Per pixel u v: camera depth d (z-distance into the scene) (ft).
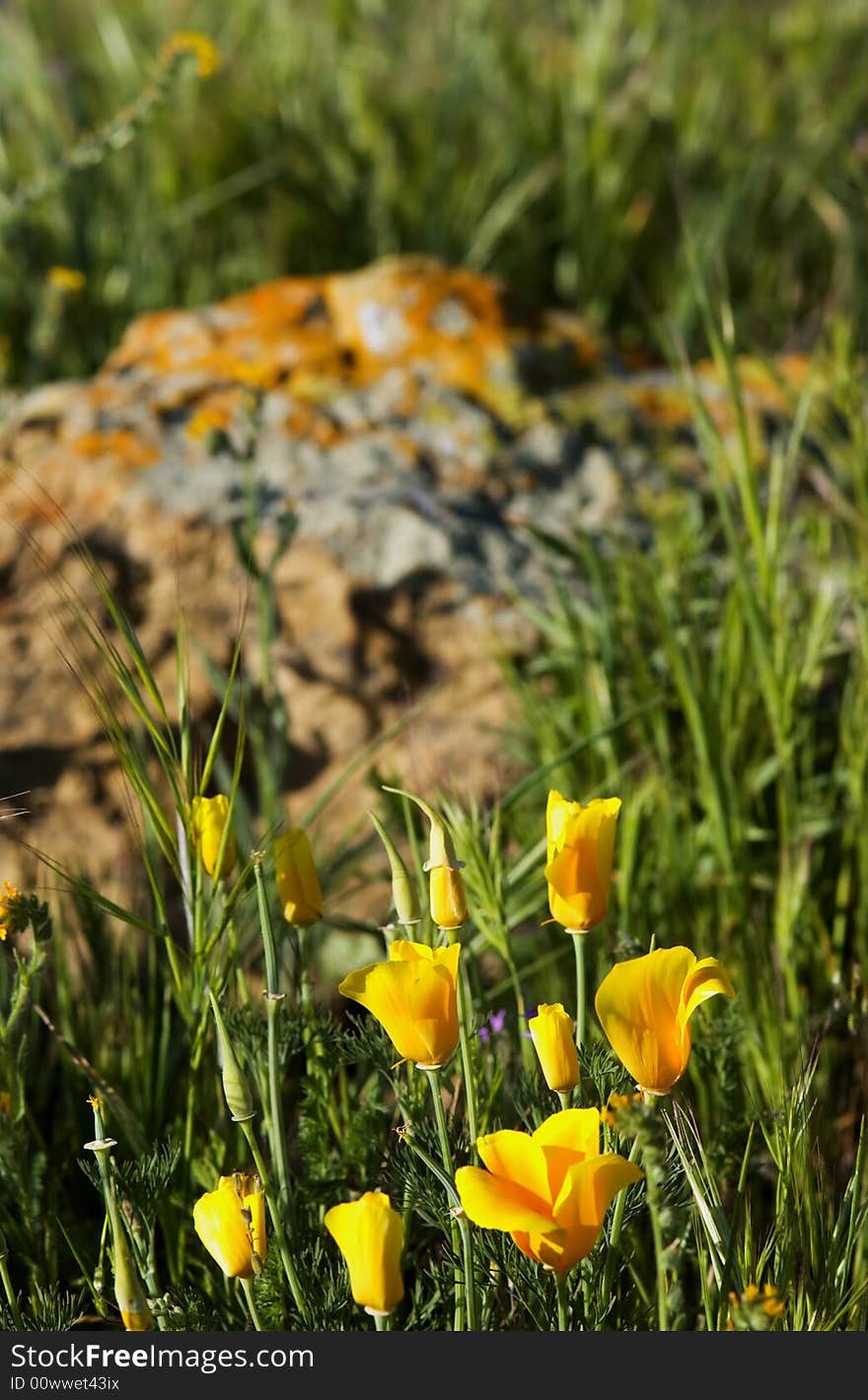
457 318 5.14
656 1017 2.81
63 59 6.83
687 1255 3.09
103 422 4.72
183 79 4.71
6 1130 3.10
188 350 5.17
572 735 3.92
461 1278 3.01
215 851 3.08
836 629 4.28
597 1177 2.73
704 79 6.95
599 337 5.37
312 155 6.42
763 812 3.81
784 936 3.49
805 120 6.83
